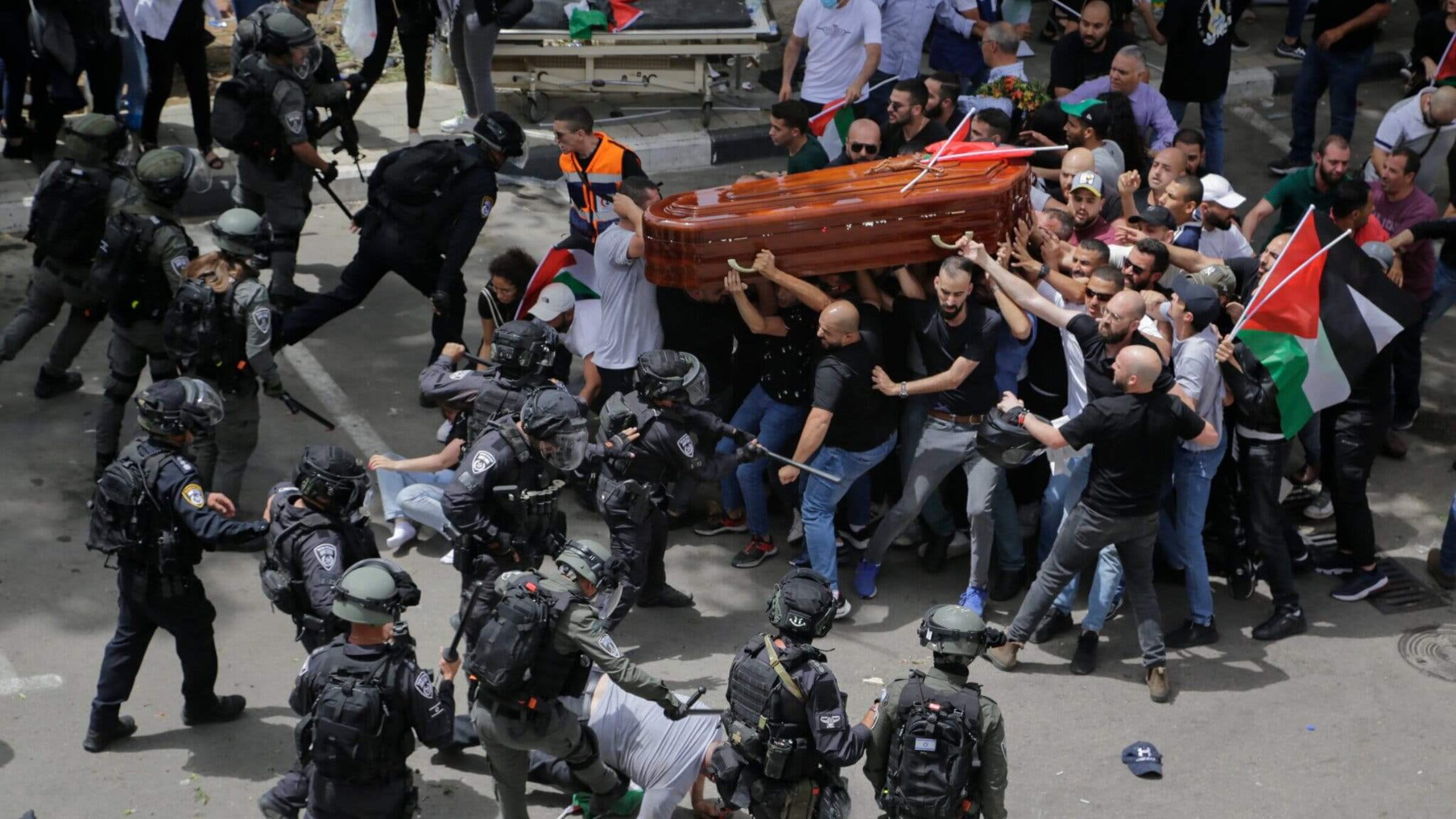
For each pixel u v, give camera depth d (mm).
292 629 10922
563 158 13422
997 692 10703
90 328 13055
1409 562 12383
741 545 12328
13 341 12859
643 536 10383
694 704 9383
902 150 14234
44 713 9898
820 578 8062
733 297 11484
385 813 7922
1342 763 10086
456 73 19375
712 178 18703
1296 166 19219
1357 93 21547
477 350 14664
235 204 14977
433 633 10891
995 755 7934
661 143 18672
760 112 19859
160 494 8914
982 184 10922
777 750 7871
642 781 8789
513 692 8125
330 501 8656
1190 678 10922
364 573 7746
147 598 9141
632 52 18609
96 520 9023
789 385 11469
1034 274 11219
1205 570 11117
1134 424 9820
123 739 9719
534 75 18688
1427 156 15203
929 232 10766
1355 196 12383
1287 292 10781
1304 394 10891
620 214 11633
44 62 16359
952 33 18031
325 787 7828
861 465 11016
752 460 10539
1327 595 11953
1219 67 17422
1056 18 21828
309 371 14227
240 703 9961
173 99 18750
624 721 8734
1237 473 11797
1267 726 10430
